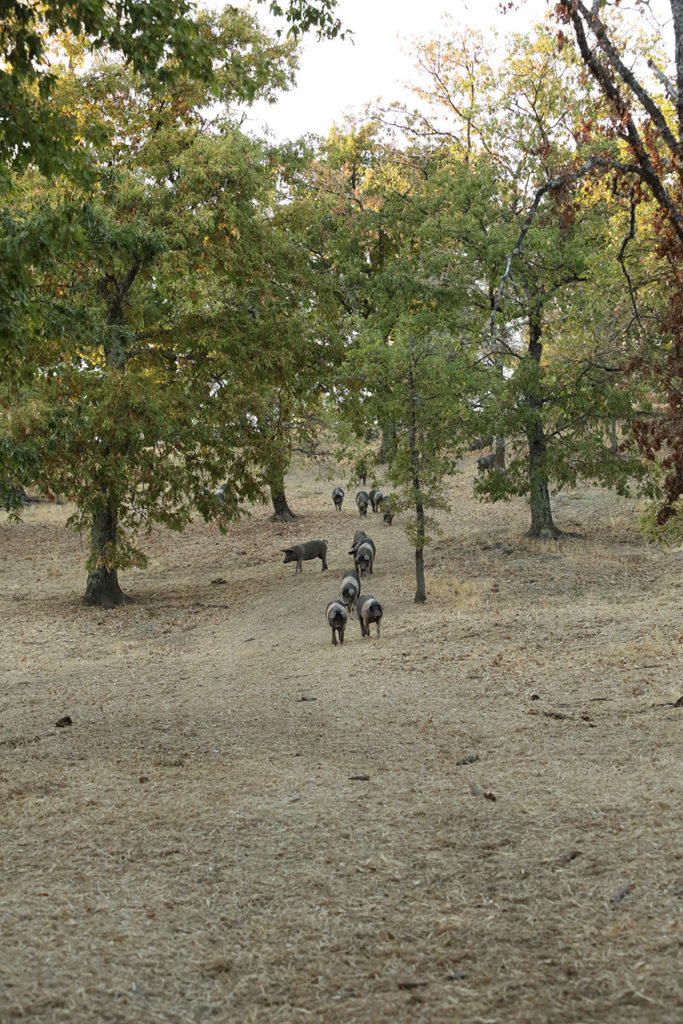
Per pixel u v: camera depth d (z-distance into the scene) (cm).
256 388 2530
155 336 2480
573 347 2380
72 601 2517
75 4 872
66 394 2198
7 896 558
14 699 1437
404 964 473
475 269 2417
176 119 2231
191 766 889
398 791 776
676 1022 394
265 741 1006
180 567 3022
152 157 2150
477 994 437
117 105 2169
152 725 1132
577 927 501
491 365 2467
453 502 3522
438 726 1032
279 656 1700
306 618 2088
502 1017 414
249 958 482
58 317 1360
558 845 625
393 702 1187
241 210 2150
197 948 494
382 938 503
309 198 2631
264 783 808
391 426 2231
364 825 686
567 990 433
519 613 1812
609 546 2497
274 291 2442
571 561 2342
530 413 2433
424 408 2075
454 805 726
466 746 936
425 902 548
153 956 482
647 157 958
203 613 2312
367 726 1059
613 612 1728
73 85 2039
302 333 2486
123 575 2959
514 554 2506
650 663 1278
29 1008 423
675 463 1111
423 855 623
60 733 1105
